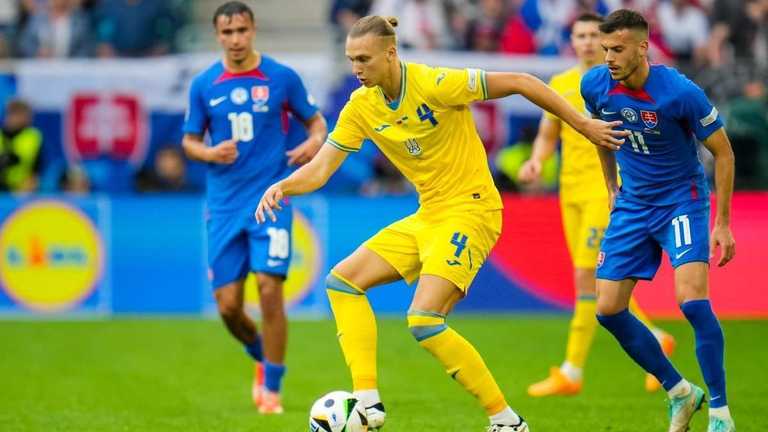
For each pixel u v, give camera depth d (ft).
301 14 193.47
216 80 88.89
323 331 130.11
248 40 87.51
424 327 66.74
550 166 149.89
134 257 140.97
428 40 165.99
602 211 94.17
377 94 68.33
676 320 137.08
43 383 102.68
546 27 165.07
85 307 140.97
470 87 66.54
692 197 70.08
